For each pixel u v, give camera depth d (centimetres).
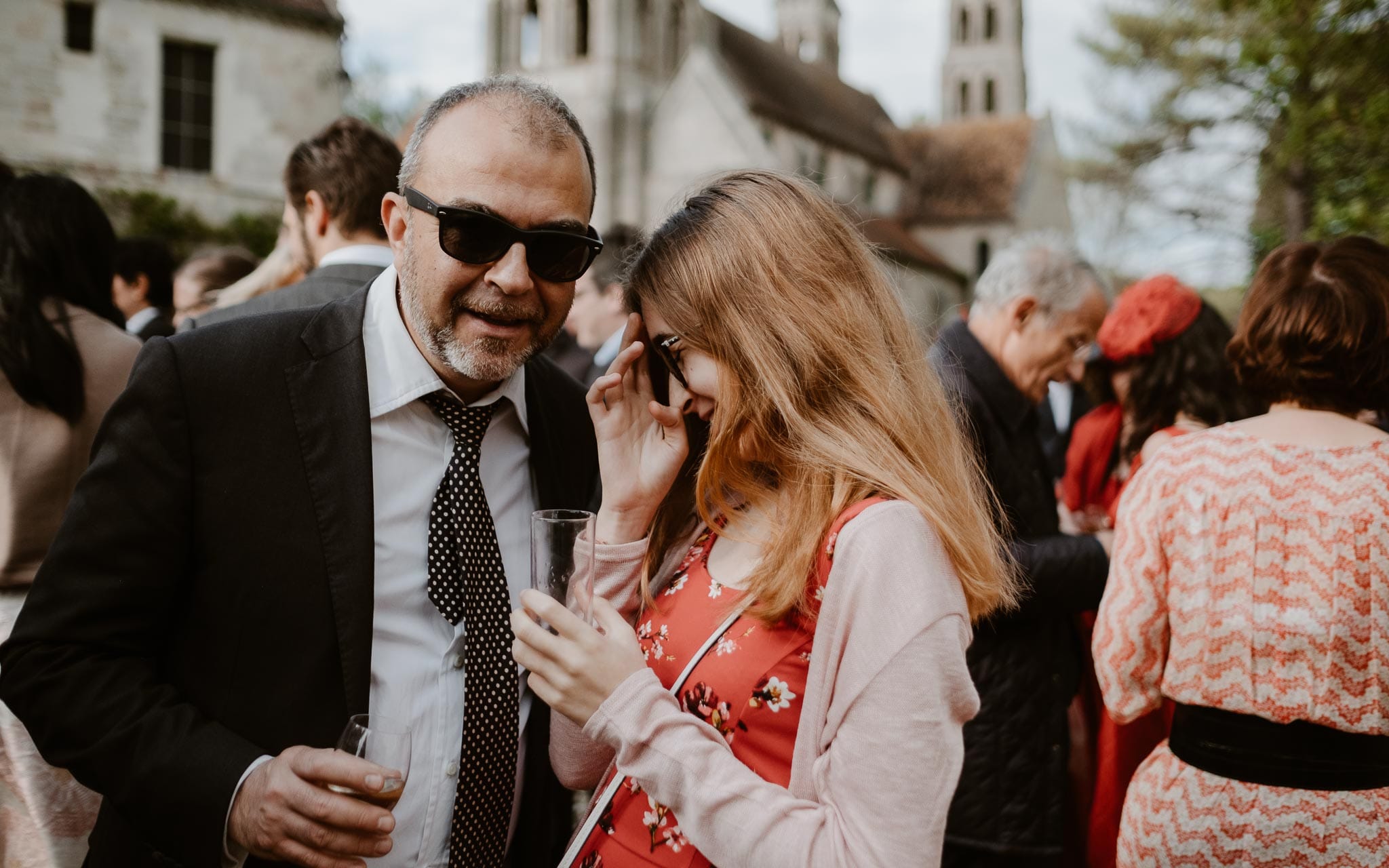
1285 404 196
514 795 184
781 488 156
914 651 132
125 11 1630
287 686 162
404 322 178
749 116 3441
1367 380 186
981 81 5900
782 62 4191
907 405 154
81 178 1614
